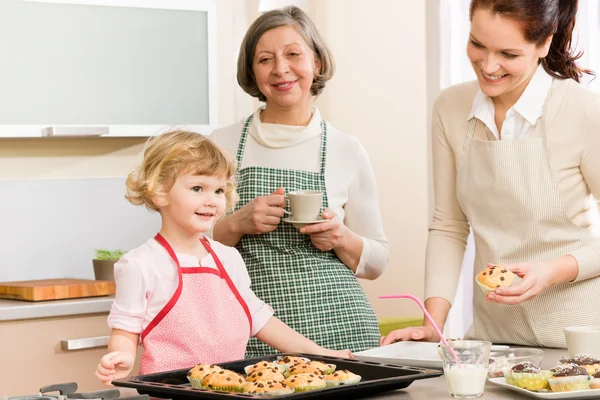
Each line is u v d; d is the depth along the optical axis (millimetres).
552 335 2260
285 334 2223
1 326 3039
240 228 2662
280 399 1500
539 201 2258
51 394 1545
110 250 3758
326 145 2807
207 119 3754
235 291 2154
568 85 2277
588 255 2180
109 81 3547
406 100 4496
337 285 2715
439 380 1824
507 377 1696
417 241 4531
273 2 4203
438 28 4121
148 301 2082
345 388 1572
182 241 2162
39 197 3654
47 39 3428
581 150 2240
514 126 2312
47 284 3307
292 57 2699
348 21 4414
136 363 3330
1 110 3363
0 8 3344
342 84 4406
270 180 2752
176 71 3674
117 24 3547
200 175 2109
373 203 2857
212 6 3729
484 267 2379
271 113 2830
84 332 3182
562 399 1590
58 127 3422
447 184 2494
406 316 4328
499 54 2117
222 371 1700
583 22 3336
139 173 2145
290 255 2705
